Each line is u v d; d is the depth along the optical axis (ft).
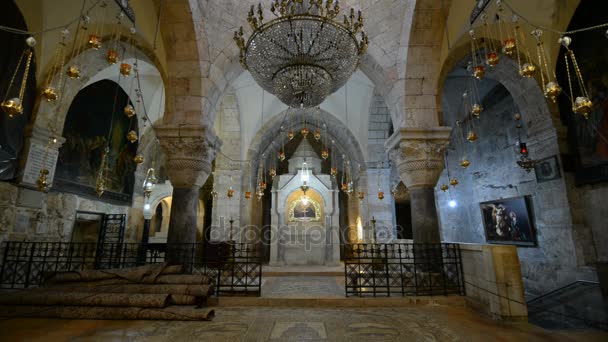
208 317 15.19
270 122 46.91
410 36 22.53
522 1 20.68
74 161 27.22
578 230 21.77
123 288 17.16
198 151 22.62
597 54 19.86
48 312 14.96
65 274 17.85
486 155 34.55
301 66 15.71
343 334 13.10
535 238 26.53
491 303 15.80
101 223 31.63
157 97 38.60
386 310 17.22
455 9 21.26
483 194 34.96
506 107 31.37
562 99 23.41
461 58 23.71
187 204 22.63
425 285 20.04
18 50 18.75
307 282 27.02
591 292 19.99
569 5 21.12
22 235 20.92
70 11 20.22
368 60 24.79
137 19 21.38
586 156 21.44
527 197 27.71
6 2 17.70
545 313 23.77
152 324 14.28
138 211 38.93
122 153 35.09
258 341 12.23
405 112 22.99
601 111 19.95
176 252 21.17
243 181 44.57
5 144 18.93
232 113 43.52
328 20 14.89
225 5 23.75
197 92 23.22
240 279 20.22
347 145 49.75
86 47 22.08
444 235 38.96
